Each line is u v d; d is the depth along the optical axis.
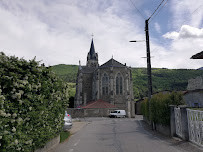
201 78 24.22
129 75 44.84
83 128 14.64
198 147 6.09
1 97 3.37
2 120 3.42
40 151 5.66
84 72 49.41
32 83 4.77
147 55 14.59
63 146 7.33
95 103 37.56
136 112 52.12
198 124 6.31
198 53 9.54
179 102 8.82
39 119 5.27
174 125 8.63
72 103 53.75
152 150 6.21
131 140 8.42
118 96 40.84
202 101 24.22
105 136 10.03
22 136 4.14
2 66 3.79
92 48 64.56
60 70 163.25
